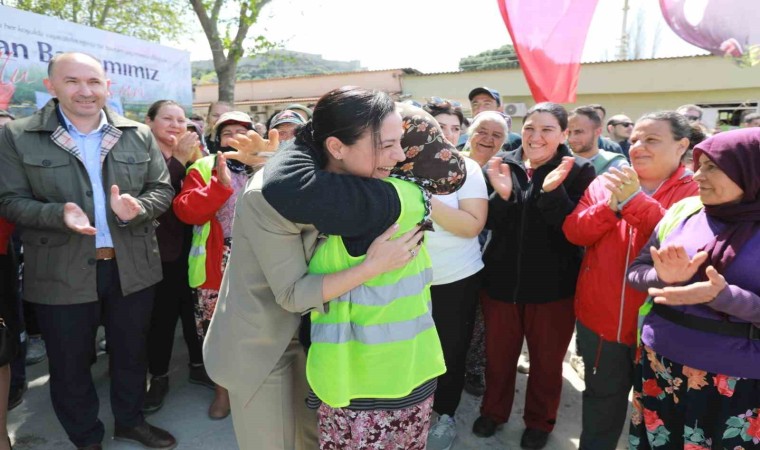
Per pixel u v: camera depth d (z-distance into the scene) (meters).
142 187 2.29
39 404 2.80
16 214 1.95
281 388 1.56
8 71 4.32
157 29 14.14
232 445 2.46
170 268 2.80
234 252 1.46
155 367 2.80
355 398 1.37
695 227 1.64
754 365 1.47
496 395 2.52
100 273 2.17
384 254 1.27
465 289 2.33
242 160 1.81
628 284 1.82
